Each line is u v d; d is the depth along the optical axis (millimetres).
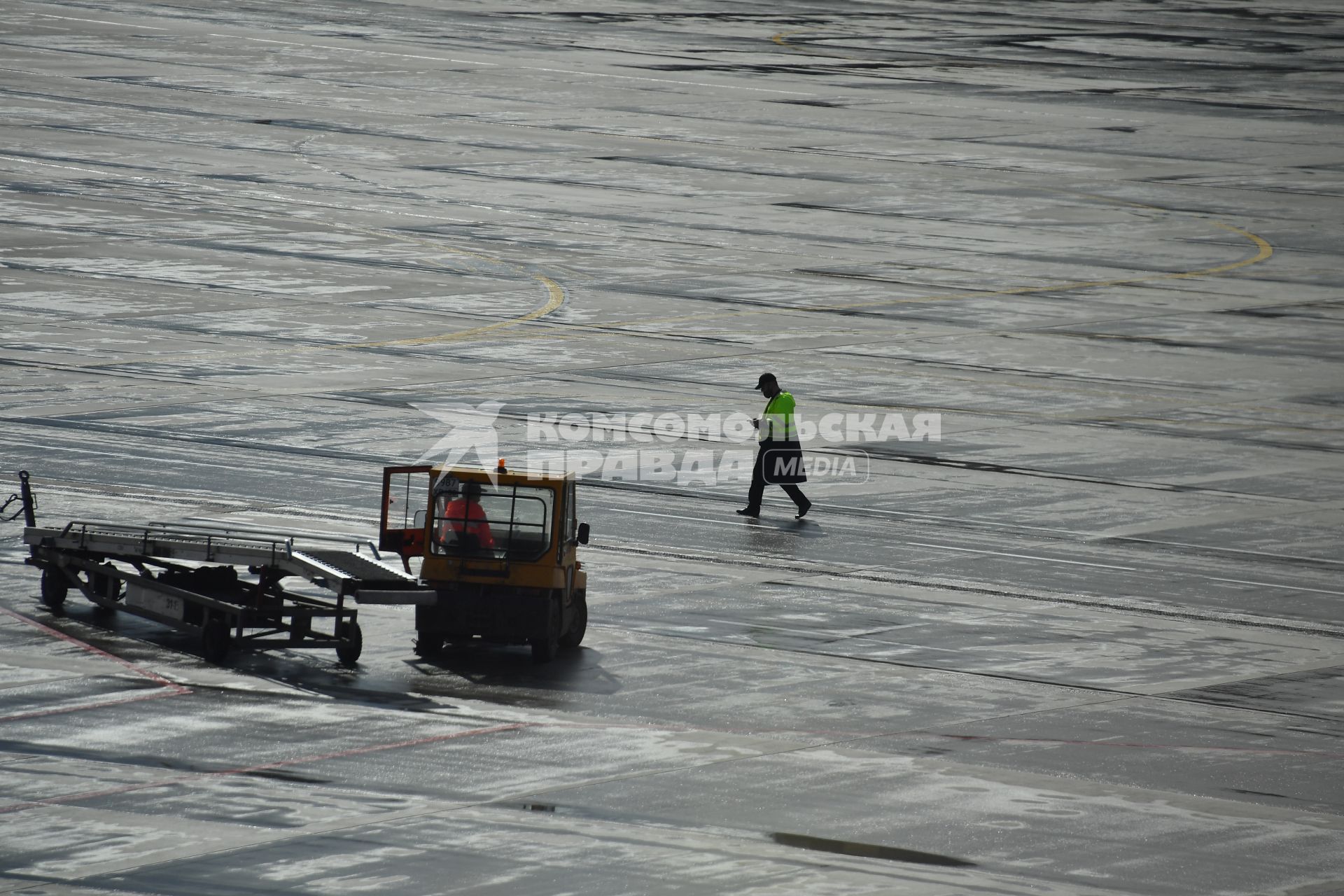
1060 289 187125
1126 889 55000
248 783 61469
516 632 77438
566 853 56250
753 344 157125
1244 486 118500
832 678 77500
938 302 178875
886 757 67062
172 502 102562
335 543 92125
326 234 198875
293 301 167000
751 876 54812
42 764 62688
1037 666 80375
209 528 91188
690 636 83000
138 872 53750
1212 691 77562
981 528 106000
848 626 85750
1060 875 55906
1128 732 71438
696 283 183250
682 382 142000
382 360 145500
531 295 174750
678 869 55281
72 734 65938
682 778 63688
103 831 56875
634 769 64500
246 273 178000
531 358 148500
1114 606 91125
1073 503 112625
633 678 76500
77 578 84062
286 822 58031
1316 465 125062
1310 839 59938
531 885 53656
